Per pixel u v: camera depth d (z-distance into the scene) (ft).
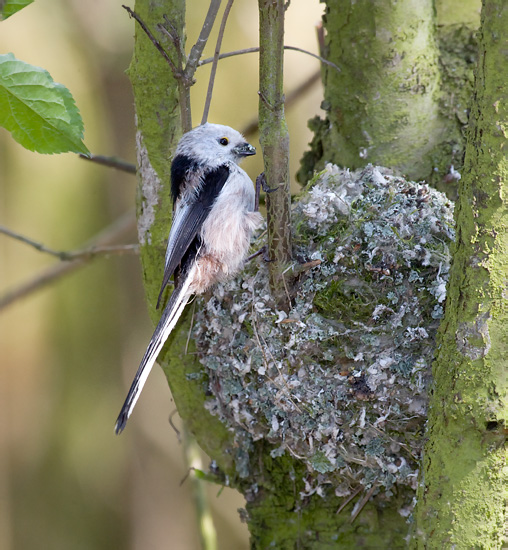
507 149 18.54
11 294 39.50
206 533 32.22
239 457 27.37
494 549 18.74
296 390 24.38
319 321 24.36
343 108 29.50
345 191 26.68
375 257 24.48
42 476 56.49
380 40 28.53
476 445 18.84
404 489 25.61
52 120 19.30
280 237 23.43
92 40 54.95
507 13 18.25
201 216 27.09
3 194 54.13
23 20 51.96
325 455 24.53
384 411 23.48
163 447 58.39
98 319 58.34
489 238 18.80
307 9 54.03
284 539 26.96
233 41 53.36
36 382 56.90
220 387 26.43
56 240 55.26
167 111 26.12
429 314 23.86
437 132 28.99
